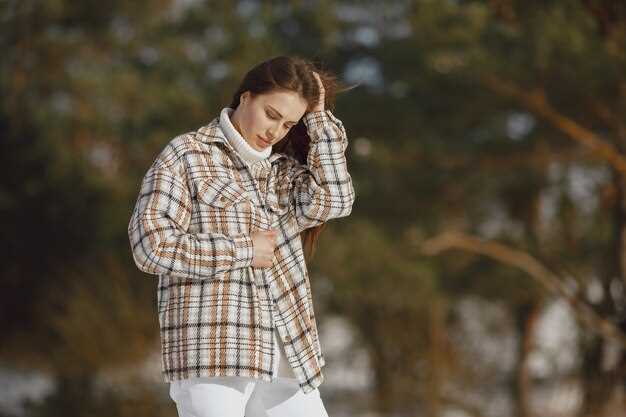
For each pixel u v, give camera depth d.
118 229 28.62
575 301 21.98
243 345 4.48
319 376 4.68
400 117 21.81
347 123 22.56
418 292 24.86
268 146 4.74
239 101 4.82
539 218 26.19
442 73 20.52
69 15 31.00
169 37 28.38
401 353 27.03
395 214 24.88
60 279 29.77
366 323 27.05
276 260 4.73
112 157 29.67
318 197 4.86
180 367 4.47
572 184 24.91
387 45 22.03
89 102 28.72
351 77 23.22
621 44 18.34
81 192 30.08
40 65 30.38
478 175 23.48
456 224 26.20
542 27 18.27
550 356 24.64
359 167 23.78
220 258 4.38
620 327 21.75
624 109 19.45
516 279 25.31
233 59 25.09
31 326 31.38
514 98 20.52
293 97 4.61
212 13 26.88
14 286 31.59
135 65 29.75
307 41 24.03
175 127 25.41
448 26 20.27
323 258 23.98
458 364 27.14
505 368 27.20
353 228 24.34
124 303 26.75
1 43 30.27
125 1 30.84
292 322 4.66
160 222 4.37
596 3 18.62
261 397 4.87
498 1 19.52
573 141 22.03
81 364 26.00
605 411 22.48
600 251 23.56
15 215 31.27
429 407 26.70
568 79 18.91
